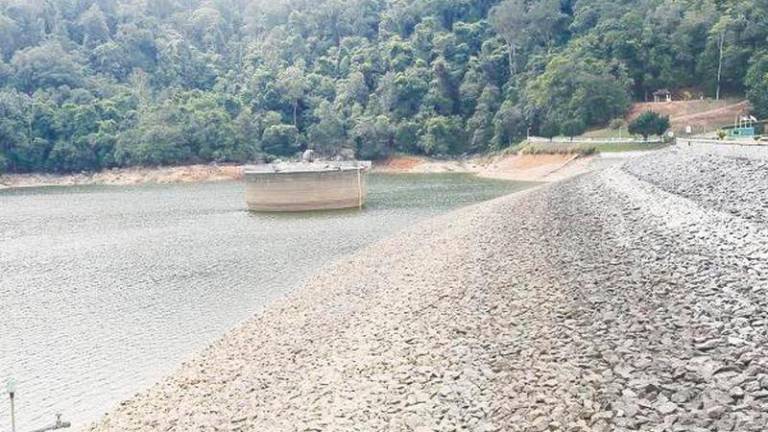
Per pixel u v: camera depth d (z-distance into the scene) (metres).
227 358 23.52
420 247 38.59
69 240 55.25
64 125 145.00
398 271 32.38
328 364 19.77
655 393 12.26
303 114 155.38
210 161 142.00
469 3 161.50
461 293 23.78
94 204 87.88
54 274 41.22
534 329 17.62
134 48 177.25
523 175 106.62
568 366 14.39
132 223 65.50
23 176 141.00
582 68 115.88
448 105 141.88
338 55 169.62
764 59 103.75
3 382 23.28
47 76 158.88
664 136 101.25
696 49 119.19
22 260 46.50
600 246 26.42
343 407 15.76
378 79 154.38
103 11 192.88
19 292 36.50
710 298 16.98
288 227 59.22
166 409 19.38
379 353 19.31
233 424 16.81
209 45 194.88
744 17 113.06
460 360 16.73
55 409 20.97
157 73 175.00
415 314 22.70
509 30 140.88
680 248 23.39
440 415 13.85
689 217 28.47
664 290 18.44
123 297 34.69
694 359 13.38
